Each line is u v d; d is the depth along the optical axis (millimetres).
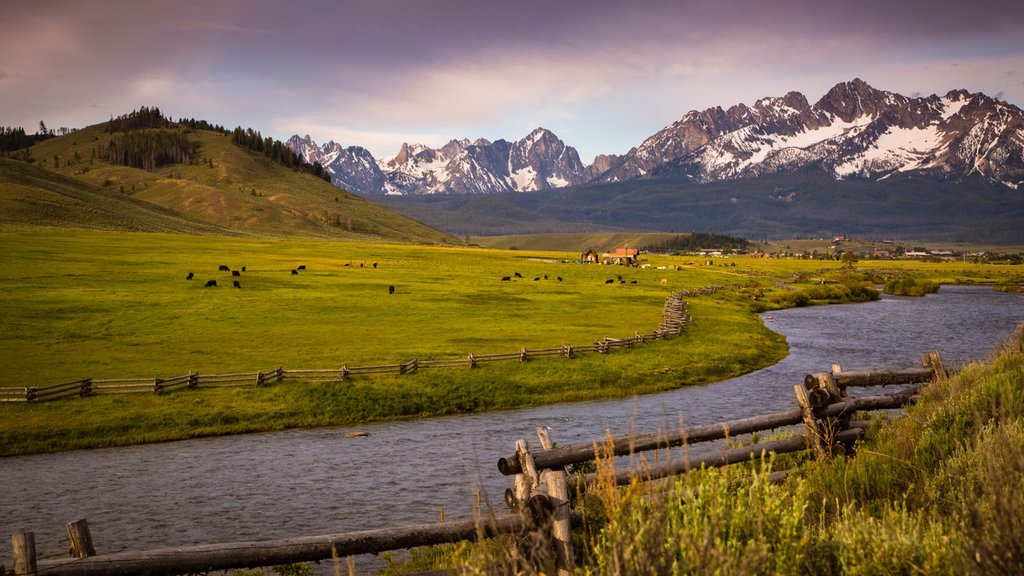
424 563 9625
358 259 161000
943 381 11828
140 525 20719
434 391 40750
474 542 6746
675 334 61125
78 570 5469
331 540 6410
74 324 59250
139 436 32719
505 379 43438
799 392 10148
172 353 49406
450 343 55812
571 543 6109
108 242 165125
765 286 134375
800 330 71875
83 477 26422
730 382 45812
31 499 23609
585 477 7668
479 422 35812
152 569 5754
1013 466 5363
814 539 5227
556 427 33781
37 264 106812
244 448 30953
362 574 15320
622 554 4355
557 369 46156
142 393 37969
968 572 4098
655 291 110000
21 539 5273
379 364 46094
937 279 181250
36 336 53844
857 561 4824
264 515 21391
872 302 112000
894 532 4926
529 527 5941
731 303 98562
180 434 33250
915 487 7031
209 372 43562
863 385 11914
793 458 10094
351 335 58750
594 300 93125
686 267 191750
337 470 26656
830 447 9695
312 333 59469
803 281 159750
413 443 31312
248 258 145500
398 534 6578
